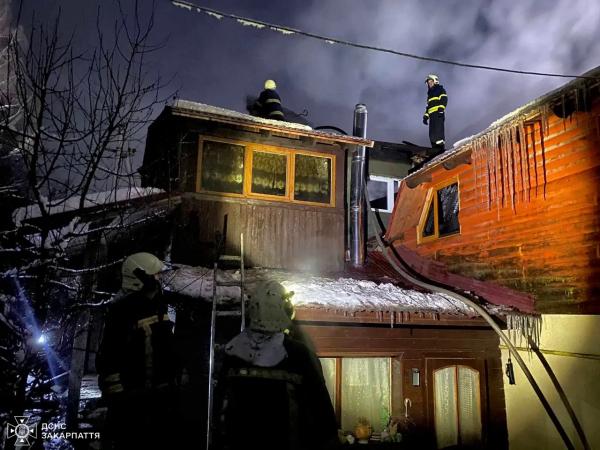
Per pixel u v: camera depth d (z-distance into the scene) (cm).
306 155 1003
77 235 556
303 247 954
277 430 258
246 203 925
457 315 725
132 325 356
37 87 518
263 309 287
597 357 644
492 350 811
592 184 681
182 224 860
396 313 695
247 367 272
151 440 350
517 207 818
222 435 270
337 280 841
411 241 1153
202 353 677
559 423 697
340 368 720
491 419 782
